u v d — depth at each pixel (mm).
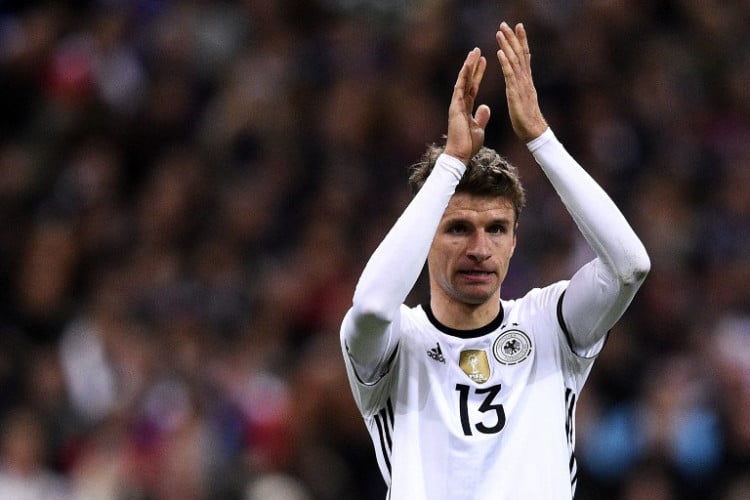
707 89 52375
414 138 46875
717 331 39750
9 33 53062
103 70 50469
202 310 40375
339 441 35594
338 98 48094
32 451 35375
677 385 36312
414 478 16609
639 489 35062
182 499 33125
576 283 16891
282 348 40312
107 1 53562
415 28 50969
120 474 34125
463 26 50281
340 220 43344
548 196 42500
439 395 16844
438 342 17078
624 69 50875
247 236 43656
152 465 34031
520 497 16312
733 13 55375
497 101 46312
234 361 38531
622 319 39125
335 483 35062
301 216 44250
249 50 52375
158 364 37656
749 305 41500
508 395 16766
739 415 35469
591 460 35781
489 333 17062
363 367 16812
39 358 39469
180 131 49312
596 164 46312
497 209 16641
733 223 45250
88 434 37031
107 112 49500
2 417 36875
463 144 16406
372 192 45062
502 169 16672
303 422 35969
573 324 16922
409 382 17016
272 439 36406
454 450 16562
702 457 35156
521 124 16641
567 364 17156
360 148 46812
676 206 45062
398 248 16125
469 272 16656
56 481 35625
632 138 48188
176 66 50781
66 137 48594
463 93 16594
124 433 35906
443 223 16719
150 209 45031
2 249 44094
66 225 44625
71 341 39875
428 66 49000
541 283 39094
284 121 48281
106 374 38344
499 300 17297
